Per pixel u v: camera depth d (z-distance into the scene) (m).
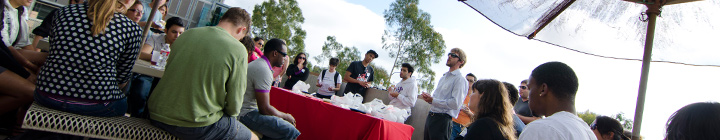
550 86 1.39
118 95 1.97
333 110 3.68
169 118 1.96
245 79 2.09
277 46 2.96
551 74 1.40
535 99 1.44
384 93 7.13
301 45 36.56
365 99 7.45
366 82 6.99
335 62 7.56
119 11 1.91
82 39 1.75
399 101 5.38
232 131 2.17
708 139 1.42
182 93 1.95
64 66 1.74
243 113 2.88
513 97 3.02
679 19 2.70
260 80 2.86
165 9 5.05
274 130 2.94
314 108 3.99
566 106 1.37
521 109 4.55
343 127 3.48
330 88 7.22
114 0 1.79
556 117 1.31
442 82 4.60
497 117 2.22
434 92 4.76
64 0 8.98
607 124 3.38
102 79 1.83
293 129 3.03
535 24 2.92
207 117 2.00
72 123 1.76
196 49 1.98
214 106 2.01
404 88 5.41
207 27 2.12
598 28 2.88
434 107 4.38
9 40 3.21
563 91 1.37
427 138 4.40
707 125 1.42
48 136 1.93
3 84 2.08
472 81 5.49
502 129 1.99
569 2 2.79
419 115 6.04
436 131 4.27
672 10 2.70
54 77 1.74
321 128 3.80
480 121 1.99
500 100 2.26
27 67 2.47
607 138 3.38
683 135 1.48
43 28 3.47
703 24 2.62
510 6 2.83
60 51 1.74
